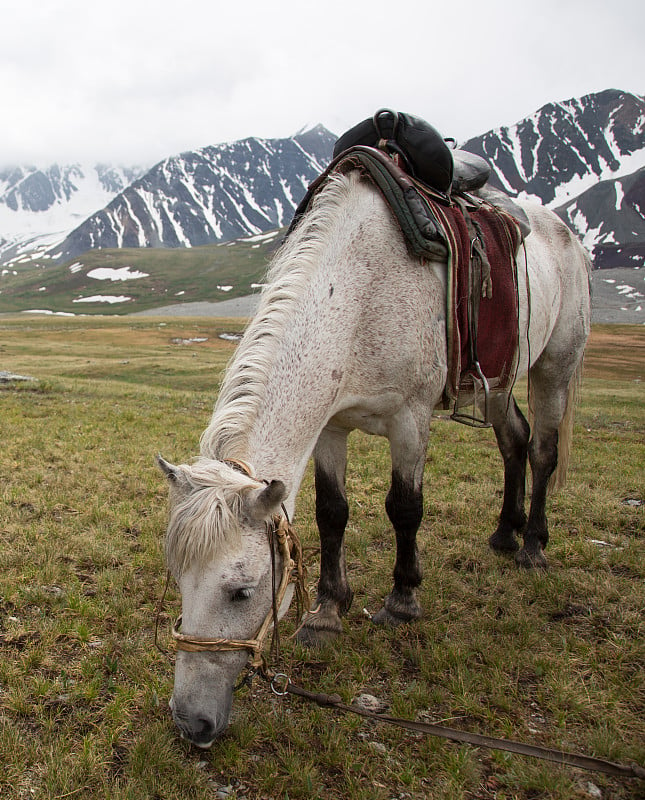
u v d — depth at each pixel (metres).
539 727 3.19
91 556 4.85
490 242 4.29
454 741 3.08
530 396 5.70
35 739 2.90
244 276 156.12
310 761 2.87
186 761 2.87
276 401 3.09
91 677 3.37
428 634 3.99
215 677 2.60
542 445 5.43
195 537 2.44
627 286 120.06
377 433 3.95
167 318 91.56
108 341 53.62
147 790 2.64
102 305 141.62
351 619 4.23
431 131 4.07
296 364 3.20
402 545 4.07
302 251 3.51
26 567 4.59
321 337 3.30
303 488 6.97
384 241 3.62
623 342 57.59
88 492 6.47
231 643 2.59
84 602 4.10
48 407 12.14
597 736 3.06
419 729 2.97
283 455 3.00
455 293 3.84
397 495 3.96
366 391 3.59
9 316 119.31
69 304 145.12
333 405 3.39
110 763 2.82
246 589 2.55
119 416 11.35
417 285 3.67
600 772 2.87
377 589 4.61
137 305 137.25
